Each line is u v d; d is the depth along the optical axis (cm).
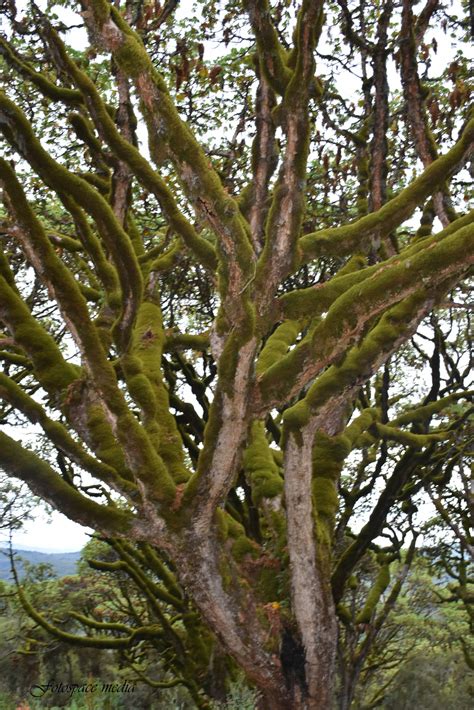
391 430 706
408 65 596
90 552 1416
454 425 814
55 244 736
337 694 754
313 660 525
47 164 421
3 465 470
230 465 452
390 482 716
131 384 513
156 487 457
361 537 694
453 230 459
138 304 459
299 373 443
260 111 557
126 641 916
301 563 525
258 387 448
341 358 445
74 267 893
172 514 464
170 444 550
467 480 935
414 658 1230
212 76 637
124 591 1112
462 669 1251
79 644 908
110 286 520
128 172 637
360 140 736
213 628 513
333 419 642
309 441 503
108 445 502
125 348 496
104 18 359
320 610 528
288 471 513
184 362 967
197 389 970
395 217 501
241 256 385
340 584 681
